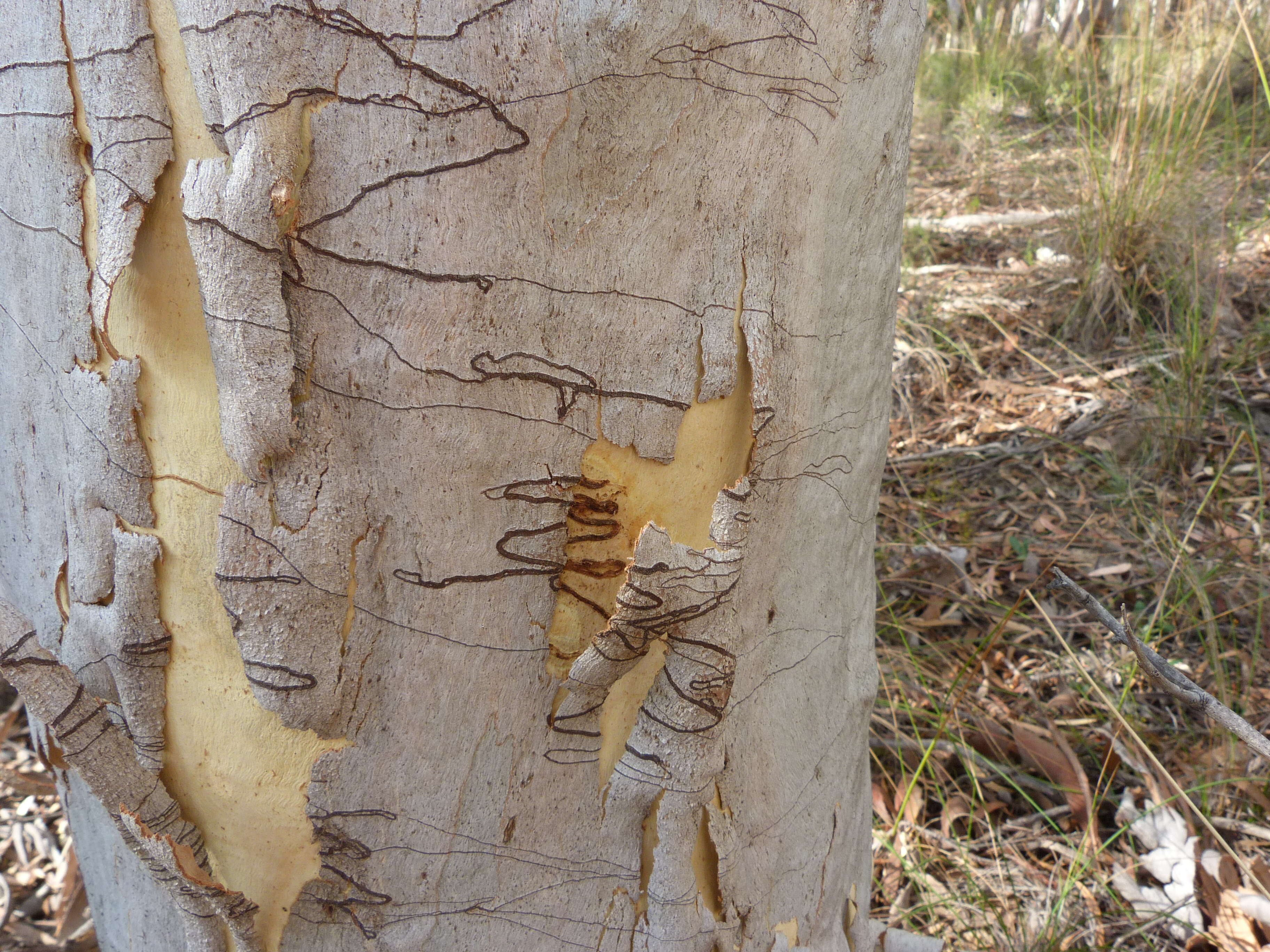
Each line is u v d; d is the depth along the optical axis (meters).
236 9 0.31
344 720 0.39
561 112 0.33
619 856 0.43
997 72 2.57
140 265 0.36
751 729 0.46
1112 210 1.71
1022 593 0.95
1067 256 1.84
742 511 0.38
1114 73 1.99
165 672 0.40
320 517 0.36
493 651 0.39
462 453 0.36
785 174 0.39
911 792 0.86
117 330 0.37
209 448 0.37
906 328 1.75
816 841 0.52
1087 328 1.68
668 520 0.40
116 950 0.53
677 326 0.38
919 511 1.38
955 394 1.65
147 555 0.38
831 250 0.43
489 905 0.42
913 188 2.34
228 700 0.40
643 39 0.33
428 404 0.35
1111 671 1.04
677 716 0.40
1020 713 1.01
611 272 0.36
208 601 0.39
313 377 0.35
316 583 0.36
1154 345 1.60
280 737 0.39
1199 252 1.60
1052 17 2.65
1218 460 1.34
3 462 0.45
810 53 0.38
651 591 0.36
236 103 0.32
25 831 0.94
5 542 0.47
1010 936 0.75
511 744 0.40
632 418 0.38
